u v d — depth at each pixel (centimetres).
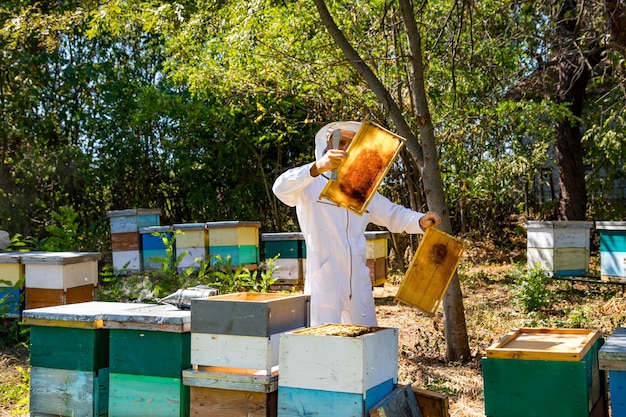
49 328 380
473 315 822
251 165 1400
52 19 811
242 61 890
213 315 335
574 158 1405
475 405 482
